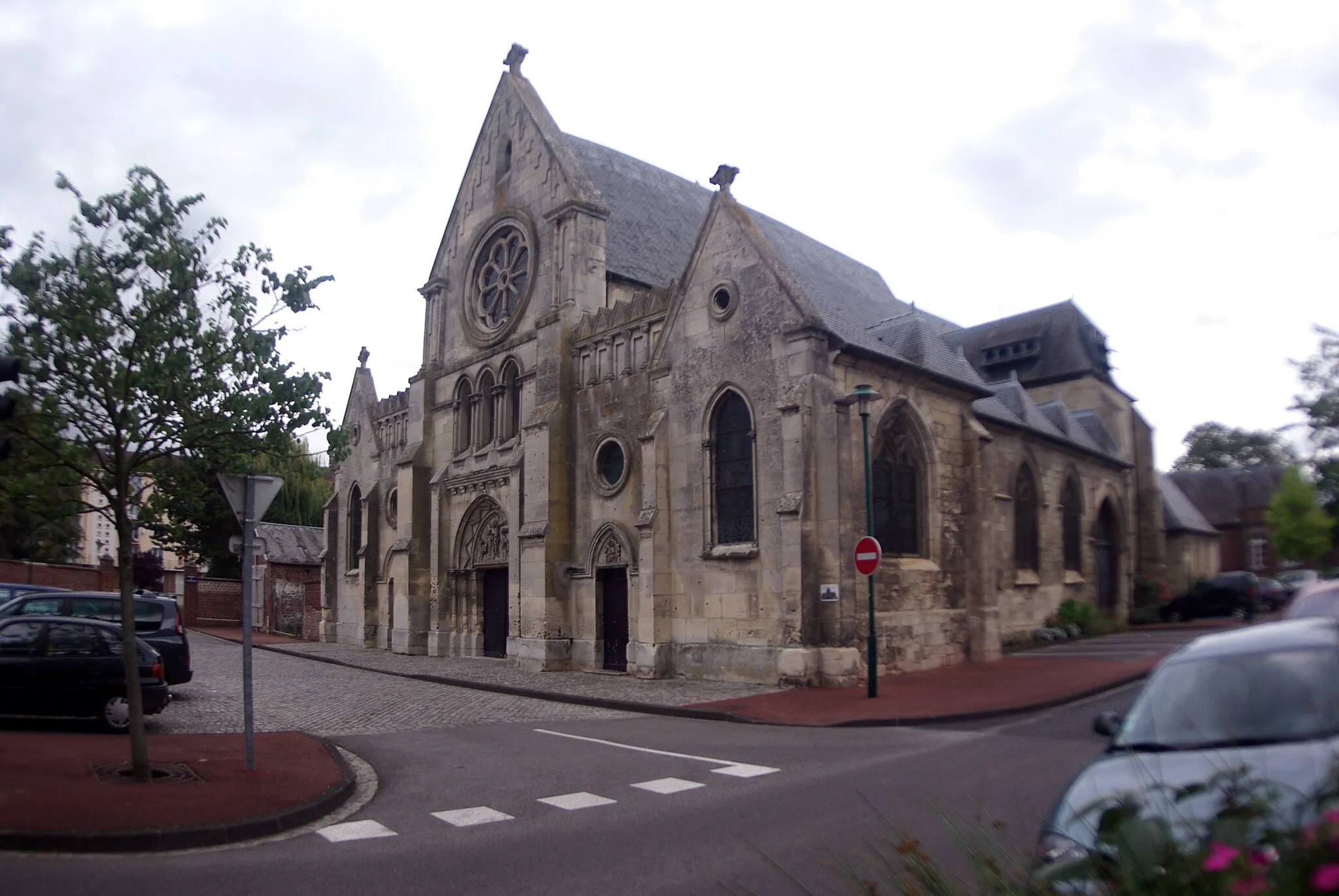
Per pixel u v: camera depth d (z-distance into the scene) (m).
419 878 7.84
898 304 35.88
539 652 25.22
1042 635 30.64
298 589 42.06
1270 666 6.73
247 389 11.48
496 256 30.84
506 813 10.15
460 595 30.55
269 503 12.17
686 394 22.81
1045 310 45.81
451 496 31.34
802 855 8.14
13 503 10.98
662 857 8.27
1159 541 42.25
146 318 10.71
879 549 18.05
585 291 26.70
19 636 14.78
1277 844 3.17
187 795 10.32
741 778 11.55
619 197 29.94
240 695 20.47
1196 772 5.73
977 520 24.39
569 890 7.44
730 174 22.75
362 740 15.05
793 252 30.47
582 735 15.32
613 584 24.92
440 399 32.44
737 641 21.06
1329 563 54.47
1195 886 3.26
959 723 15.83
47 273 10.38
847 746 13.67
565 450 26.08
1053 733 14.45
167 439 11.35
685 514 22.56
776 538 20.41
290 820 9.71
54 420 10.61
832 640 19.50
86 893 7.43
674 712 17.48
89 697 14.66
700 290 22.75
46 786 10.47
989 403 30.94
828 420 19.94
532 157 29.08
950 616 23.48
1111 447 40.09
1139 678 21.19
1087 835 5.17
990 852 5.75
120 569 11.18
